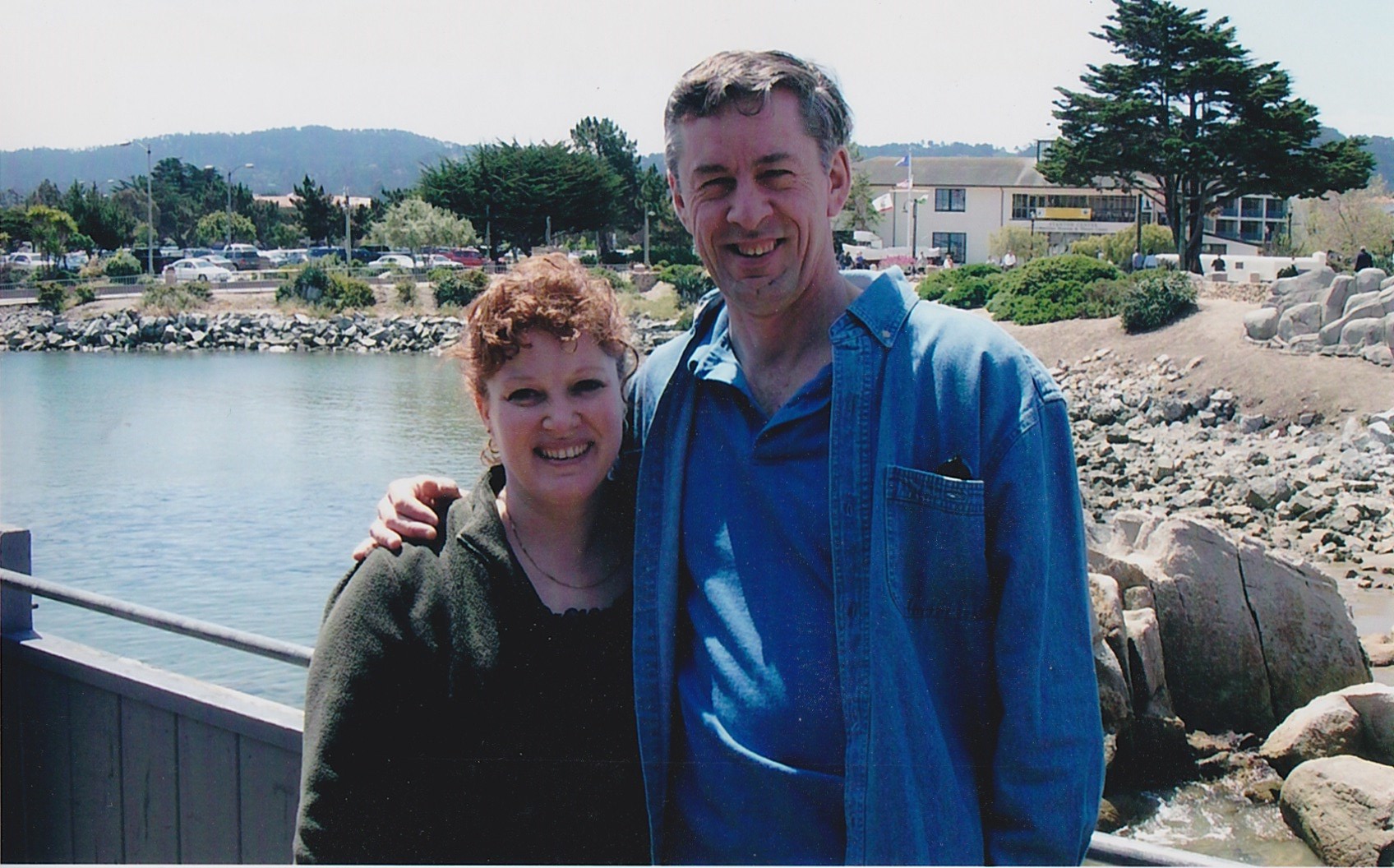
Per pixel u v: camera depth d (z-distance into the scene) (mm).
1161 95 35562
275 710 2867
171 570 13141
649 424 2184
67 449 22500
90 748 3297
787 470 1964
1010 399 1860
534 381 1955
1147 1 34375
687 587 2064
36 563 13547
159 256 71375
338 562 13500
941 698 1882
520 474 1996
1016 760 1833
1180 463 19062
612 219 62344
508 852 1970
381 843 1881
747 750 1897
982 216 66188
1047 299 30781
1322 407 22062
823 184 1988
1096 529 9562
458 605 1949
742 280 1976
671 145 2029
